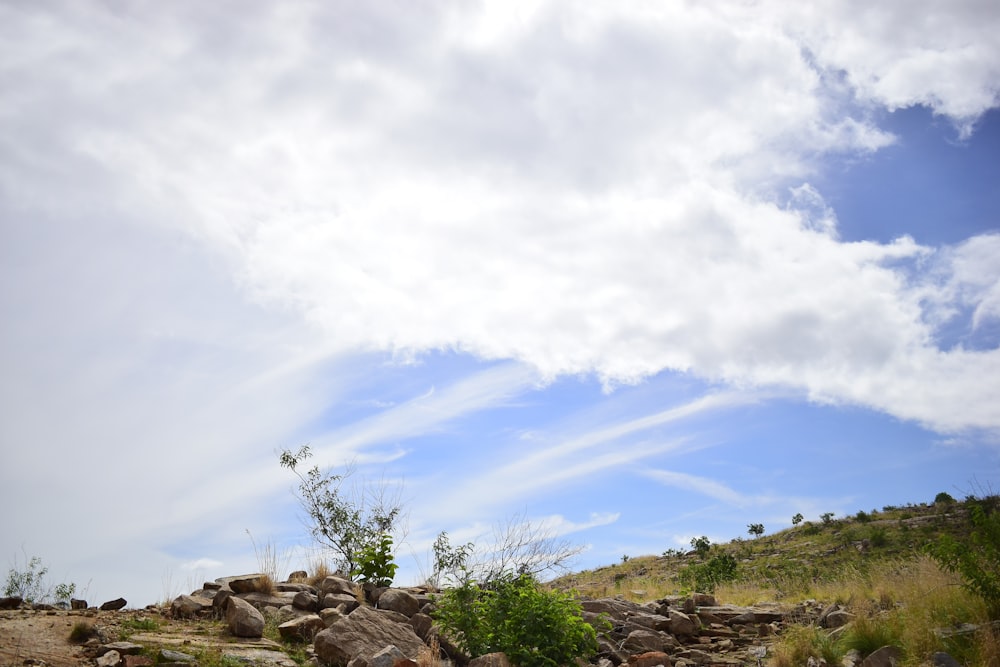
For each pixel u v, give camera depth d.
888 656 9.48
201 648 8.90
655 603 13.77
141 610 11.20
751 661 11.01
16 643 8.20
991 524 10.38
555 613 10.05
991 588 9.91
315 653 9.52
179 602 11.07
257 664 8.70
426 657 9.54
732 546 47.16
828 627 11.91
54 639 8.65
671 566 38.00
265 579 12.32
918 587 11.40
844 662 9.85
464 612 10.30
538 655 9.58
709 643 12.12
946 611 10.28
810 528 46.91
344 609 11.63
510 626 10.04
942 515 39.31
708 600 14.70
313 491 17.11
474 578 10.95
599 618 11.77
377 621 10.29
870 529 40.19
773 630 12.27
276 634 10.25
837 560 34.41
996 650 8.78
